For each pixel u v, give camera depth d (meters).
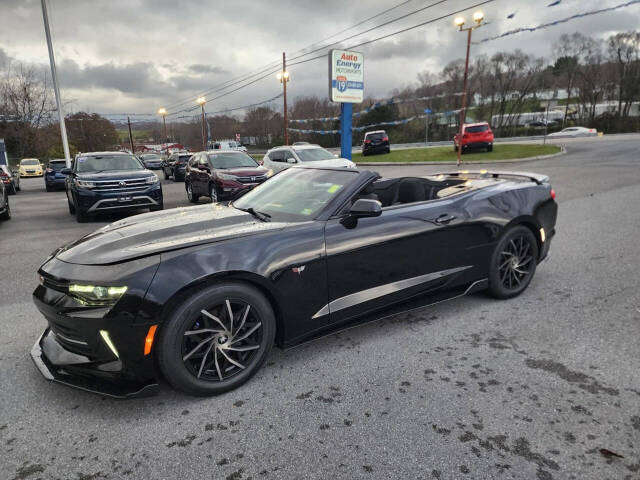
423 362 2.70
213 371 2.39
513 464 1.82
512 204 3.56
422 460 1.85
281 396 2.37
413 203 3.20
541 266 4.54
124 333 2.15
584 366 2.59
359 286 2.85
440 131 55.72
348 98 16.89
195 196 11.99
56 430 2.12
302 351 2.89
